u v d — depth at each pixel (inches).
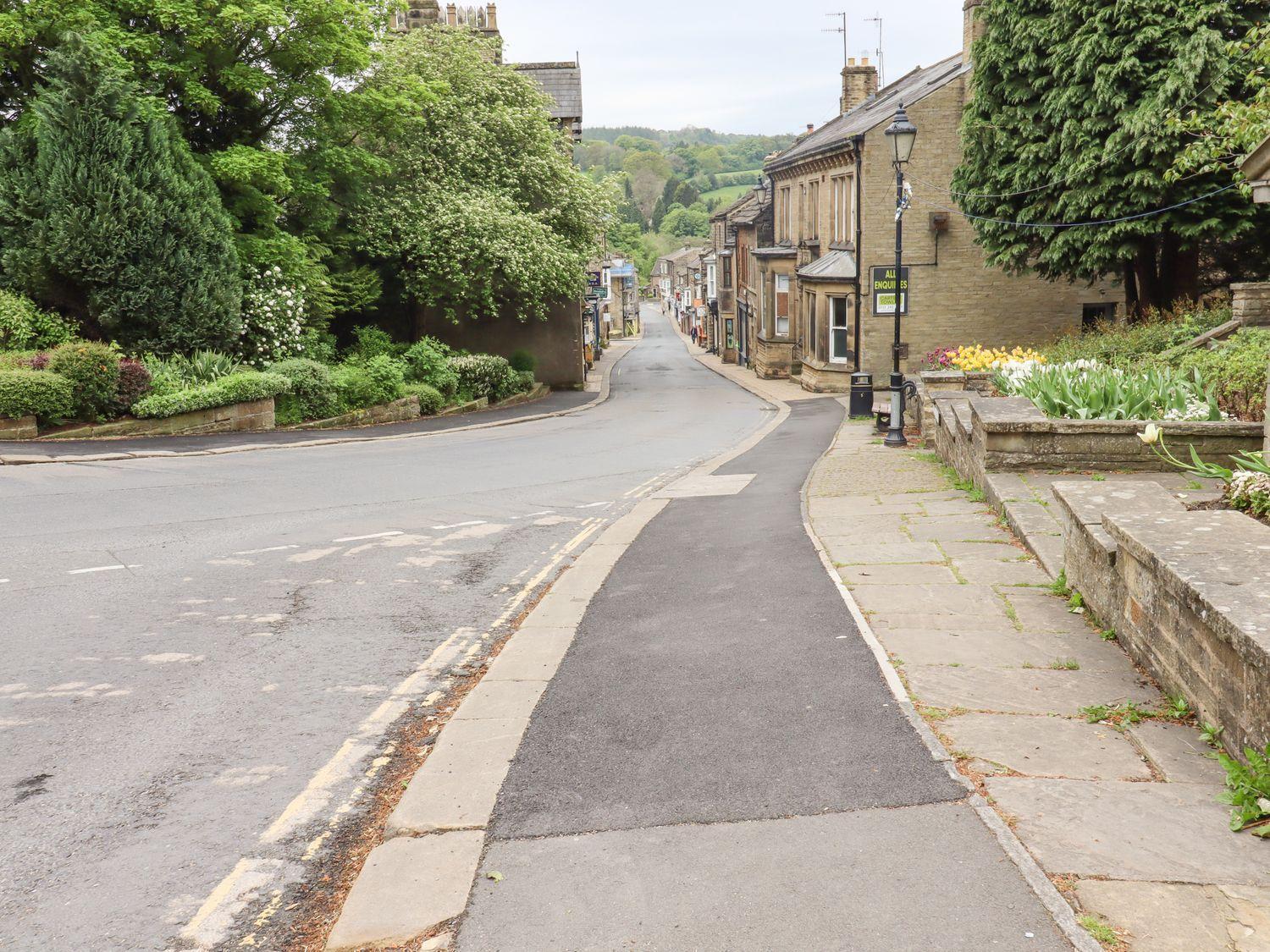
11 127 775.7
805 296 1438.2
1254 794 144.8
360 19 950.4
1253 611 157.3
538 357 1486.2
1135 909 123.3
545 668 228.1
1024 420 391.2
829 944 121.0
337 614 286.0
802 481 493.4
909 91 1347.2
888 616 249.8
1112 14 774.5
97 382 694.5
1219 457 377.4
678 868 139.7
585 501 479.8
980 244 976.9
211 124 919.7
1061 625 237.5
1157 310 825.5
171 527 404.5
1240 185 670.5
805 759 171.3
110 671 237.9
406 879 140.7
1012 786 156.9
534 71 1640.0
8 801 173.2
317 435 768.3
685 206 7244.1
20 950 131.3
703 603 275.6
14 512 430.6
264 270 902.4
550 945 124.5
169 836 161.3
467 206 1138.7
